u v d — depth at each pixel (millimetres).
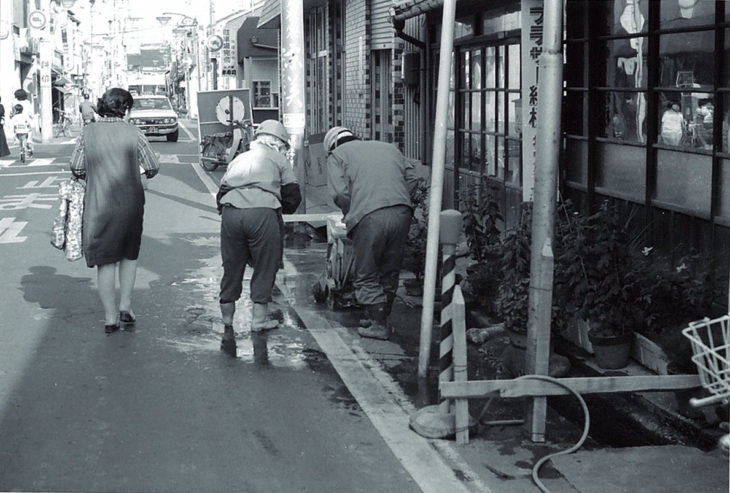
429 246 6680
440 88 6426
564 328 6605
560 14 5395
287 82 13555
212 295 9586
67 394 6418
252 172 7902
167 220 15234
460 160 13867
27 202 17609
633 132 8477
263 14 28141
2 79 43156
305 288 9984
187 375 6867
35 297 9445
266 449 5453
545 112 5438
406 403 6289
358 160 7688
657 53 7988
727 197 6977
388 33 16719
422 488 4930
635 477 4949
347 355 7430
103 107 8008
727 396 3982
